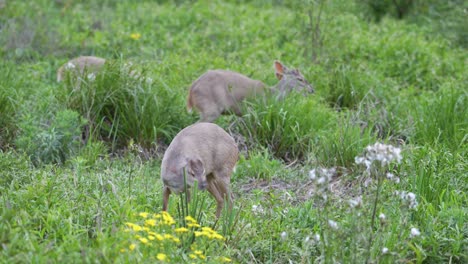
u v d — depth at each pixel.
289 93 14.03
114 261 7.32
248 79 13.66
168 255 7.84
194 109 13.26
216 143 9.60
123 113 12.63
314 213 9.52
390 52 17.02
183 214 8.64
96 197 9.54
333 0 17.97
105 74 12.79
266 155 11.91
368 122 13.01
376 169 8.15
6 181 10.05
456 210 9.20
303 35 17.28
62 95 12.87
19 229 7.88
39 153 11.38
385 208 9.30
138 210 9.33
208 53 17.08
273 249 8.75
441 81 15.77
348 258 7.84
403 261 7.90
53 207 9.05
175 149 9.29
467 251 8.56
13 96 12.70
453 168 10.65
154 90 13.02
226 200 9.54
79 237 8.18
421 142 12.34
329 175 7.80
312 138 12.61
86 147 11.73
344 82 14.82
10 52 16.34
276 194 10.77
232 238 8.72
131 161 11.45
